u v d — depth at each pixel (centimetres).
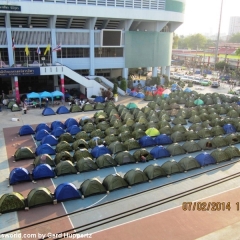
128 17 4984
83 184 1883
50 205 1744
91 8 4634
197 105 4303
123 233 1498
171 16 5388
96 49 5150
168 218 1627
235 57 8919
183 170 2189
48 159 2234
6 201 1662
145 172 2094
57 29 4716
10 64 4512
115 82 5084
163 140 2766
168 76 6188
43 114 3712
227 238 1452
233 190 1941
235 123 3291
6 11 4106
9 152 2544
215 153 2394
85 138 2794
